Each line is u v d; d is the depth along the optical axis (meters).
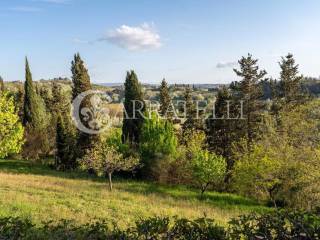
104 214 19.75
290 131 31.53
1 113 34.59
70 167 50.56
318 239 5.23
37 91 84.19
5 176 36.09
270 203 33.19
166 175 41.75
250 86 50.47
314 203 25.86
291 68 54.53
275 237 5.51
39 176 39.75
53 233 6.94
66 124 52.97
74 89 54.72
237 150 42.59
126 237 5.82
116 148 42.31
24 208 19.22
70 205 22.34
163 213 21.59
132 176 44.91
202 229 5.78
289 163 28.38
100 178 43.59
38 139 57.09
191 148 42.06
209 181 35.00
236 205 31.64
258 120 48.81
